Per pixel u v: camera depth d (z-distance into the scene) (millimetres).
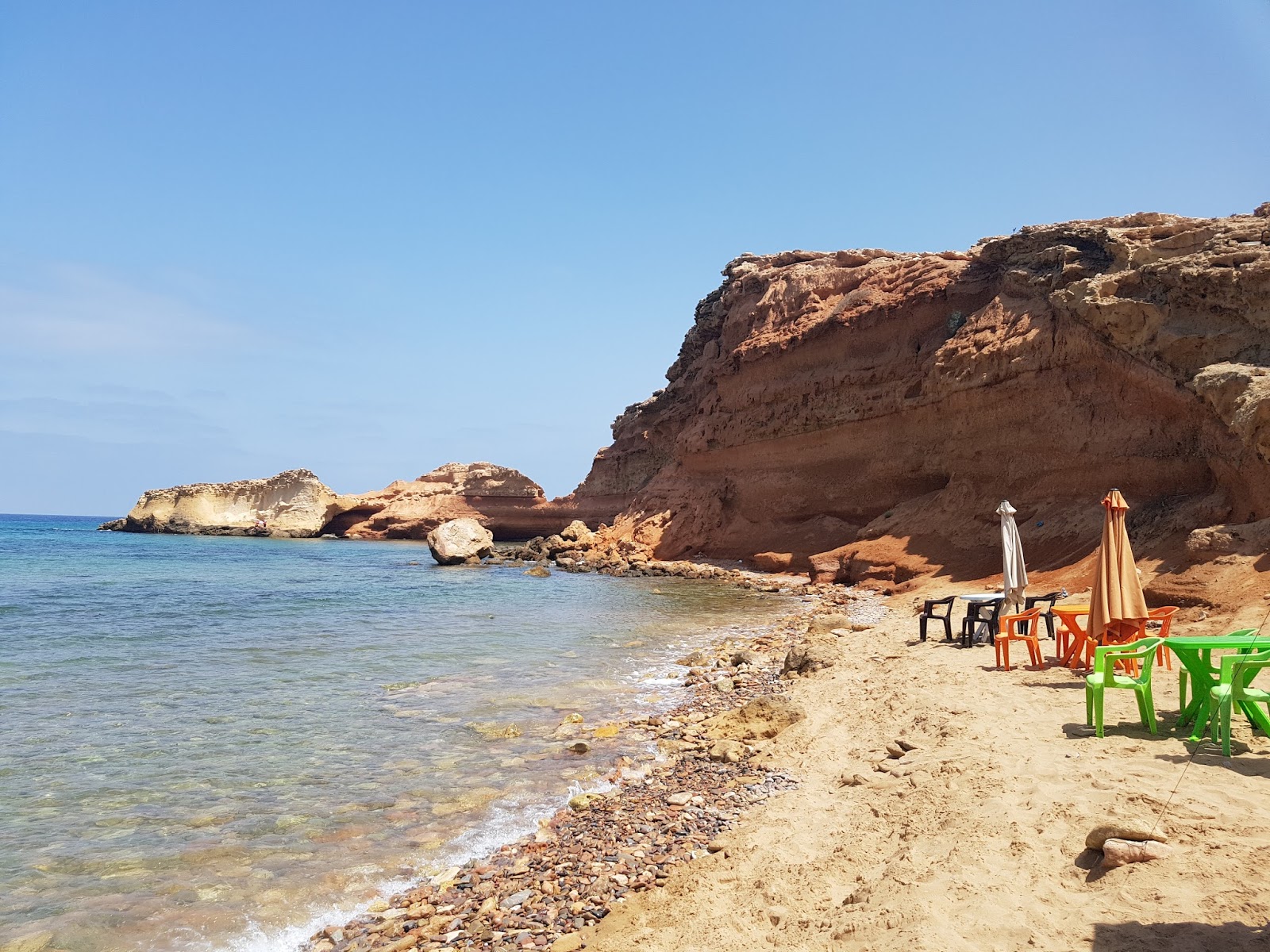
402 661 19609
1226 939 4598
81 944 6844
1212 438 22109
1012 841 6410
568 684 16922
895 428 38312
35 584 41688
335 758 11836
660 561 51562
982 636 16812
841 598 30578
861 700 12945
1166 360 24172
